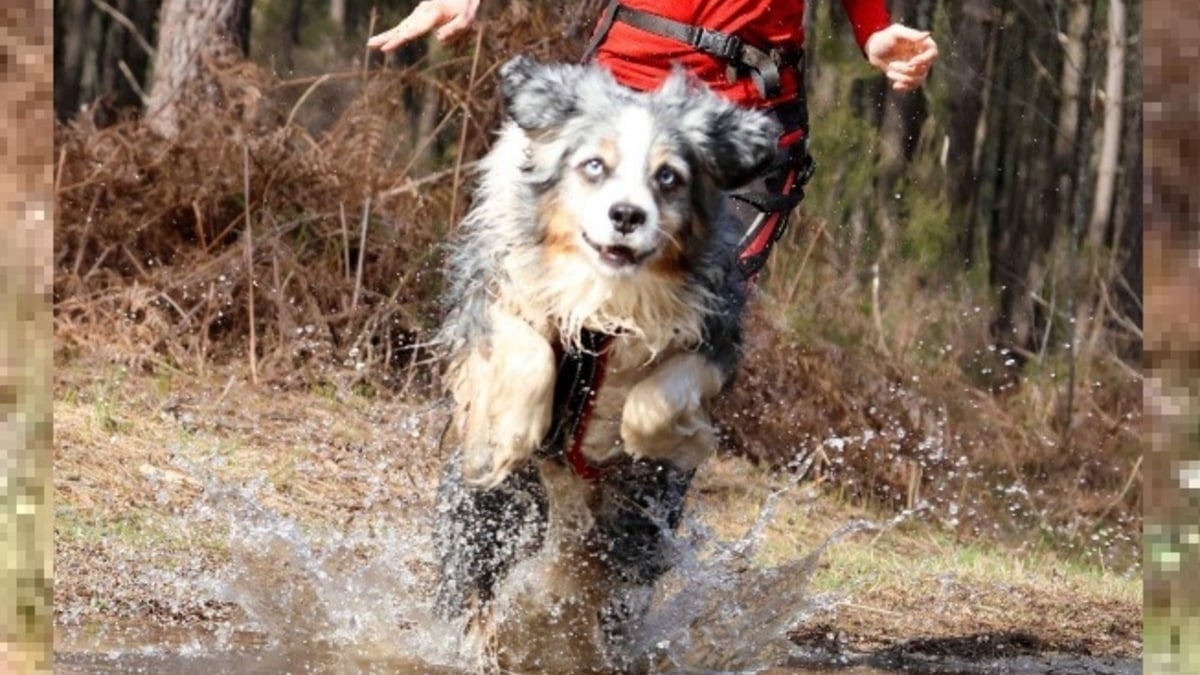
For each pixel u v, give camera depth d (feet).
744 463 47.03
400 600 28.17
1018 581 37.88
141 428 38.32
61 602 26.84
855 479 48.21
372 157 47.37
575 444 24.36
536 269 23.56
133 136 46.14
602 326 23.52
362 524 34.06
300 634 26.45
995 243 77.20
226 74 48.39
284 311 44.93
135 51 82.23
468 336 24.02
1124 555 49.93
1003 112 78.84
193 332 44.24
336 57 84.99
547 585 25.90
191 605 27.55
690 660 26.86
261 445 38.93
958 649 30.04
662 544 25.86
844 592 31.01
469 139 48.11
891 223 64.34
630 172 22.86
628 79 25.41
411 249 46.65
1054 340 71.00
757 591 28.09
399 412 42.65
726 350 24.50
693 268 23.63
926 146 72.64
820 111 63.87
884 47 26.94
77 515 31.48
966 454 54.49
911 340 57.82
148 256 45.37
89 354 42.14
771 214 25.59
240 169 46.14
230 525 32.19
